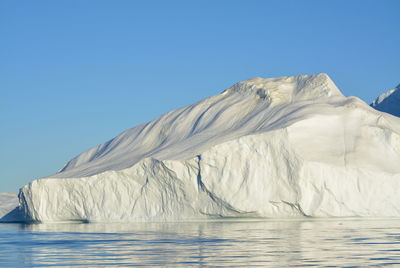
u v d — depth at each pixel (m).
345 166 86.94
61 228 89.19
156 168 94.56
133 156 116.81
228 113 112.31
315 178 85.94
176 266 40.41
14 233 79.88
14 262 44.31
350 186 86.31
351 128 94.44
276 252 46.75
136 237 64.25
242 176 88.81
